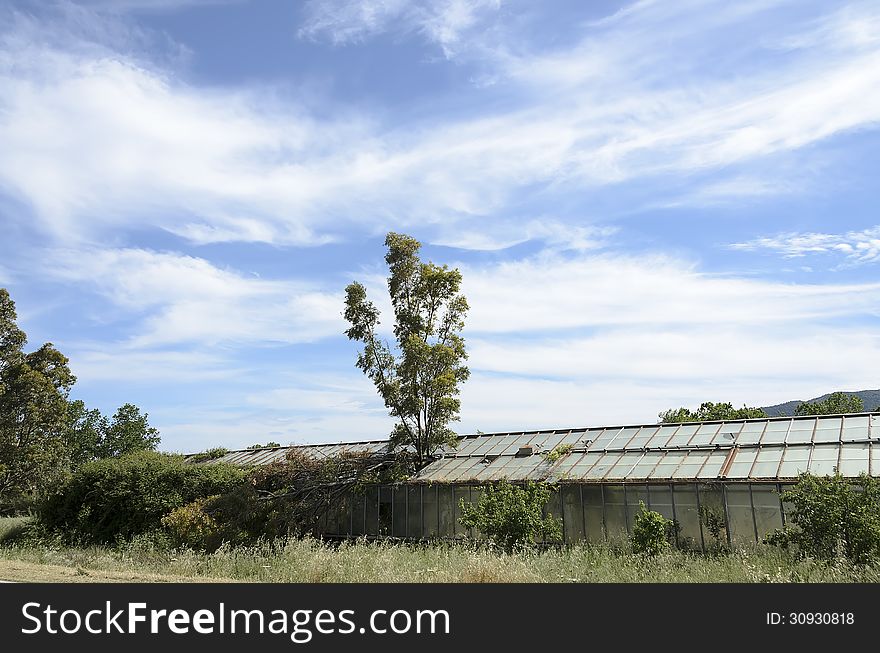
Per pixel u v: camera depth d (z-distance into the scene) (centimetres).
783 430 2473
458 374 3181
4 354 4678
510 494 2291
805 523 1769
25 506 4484
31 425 4553
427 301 3228
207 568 1856
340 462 3161
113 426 6662
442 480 2842
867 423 2342
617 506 2425
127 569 1914
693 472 2362
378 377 3162
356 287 3231
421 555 2011
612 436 2864
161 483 3256
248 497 2908
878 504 1702
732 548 2167
